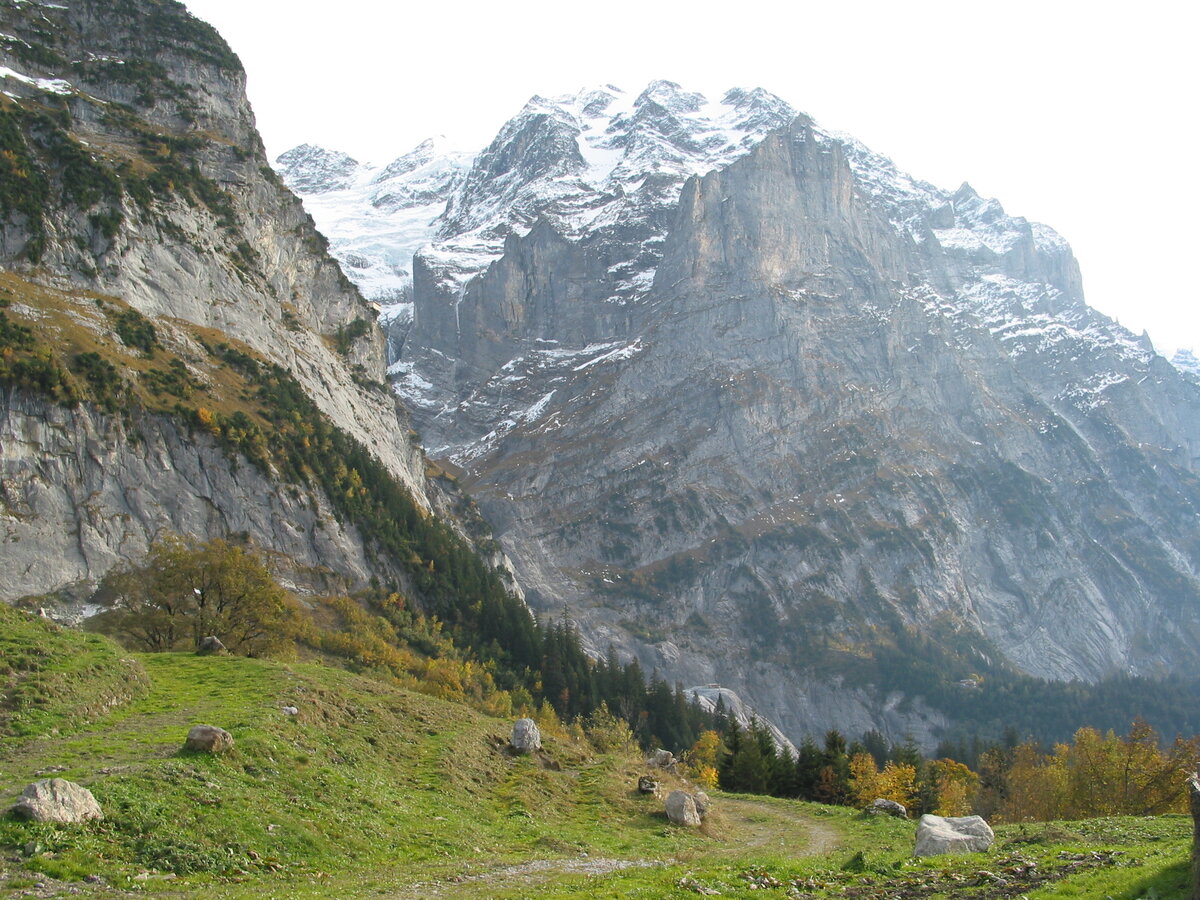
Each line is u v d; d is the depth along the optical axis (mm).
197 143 191500
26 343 130625
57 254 149500
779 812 75812
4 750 41500
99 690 50688
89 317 144500
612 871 41344
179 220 172375
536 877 38906
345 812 43344
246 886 32969
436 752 57281
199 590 86250
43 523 121312
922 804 104062
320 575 148750
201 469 141625
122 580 91000
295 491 153375
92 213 156500
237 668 63125
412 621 157500
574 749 70500
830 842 61312
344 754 51031
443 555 183000
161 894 30500
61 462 126375
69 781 35438
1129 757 81375
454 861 41594
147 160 179250
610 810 58938
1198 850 27484
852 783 106250
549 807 56344
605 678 187875
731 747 121750
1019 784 101375
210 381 156000
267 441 155000
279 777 43531
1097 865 35906
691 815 60000
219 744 43281
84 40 198125
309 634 121750
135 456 134625
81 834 33062
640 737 169875
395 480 195375
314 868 36938
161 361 150250
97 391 133625
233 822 37750
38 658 50938
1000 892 33375
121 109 187125
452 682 125312
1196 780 28312
